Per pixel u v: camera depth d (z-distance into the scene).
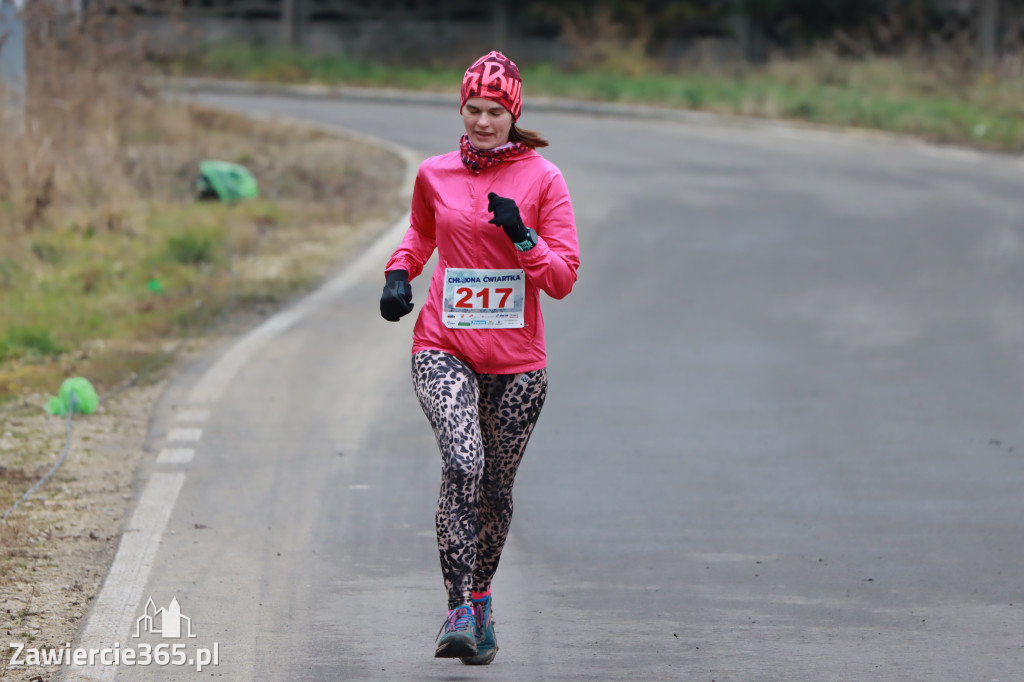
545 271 16.53
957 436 29.83
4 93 50.53
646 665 18.17
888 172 73.06
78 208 51.41
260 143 74.81
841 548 22.97
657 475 26.98
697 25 126.62
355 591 20.67
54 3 58.00
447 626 16.25
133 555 21.70
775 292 45.00
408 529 23.50
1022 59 106.81
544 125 91.38
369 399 31.73
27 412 30.05
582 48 124.88
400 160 70.75
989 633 19.36
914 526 24.08
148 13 126.38
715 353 37.19
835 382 34.34
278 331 38.12
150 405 30.83
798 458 28.19
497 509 17.92
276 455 27.42
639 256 50.44
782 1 122.31
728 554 22.67
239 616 19.55
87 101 58.22
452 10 132.62
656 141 84.12
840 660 18.38
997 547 23.03
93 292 42.41
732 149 81.31
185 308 40.41
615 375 34.84
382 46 133.50
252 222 53.56
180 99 77.44
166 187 58.38
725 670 18.00
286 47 130.12
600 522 24.25
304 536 22.98
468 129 17.05
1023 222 58.22
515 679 17.67
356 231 53.38
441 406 16.80
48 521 23.08
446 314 17.27
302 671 17.80
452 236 17.17
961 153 82.06
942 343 38.50
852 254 51.38
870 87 105.56
